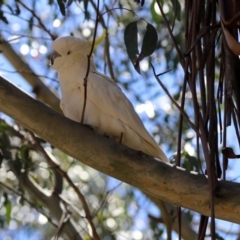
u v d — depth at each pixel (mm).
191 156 7938
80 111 6375
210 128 4781
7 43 10539
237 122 4934
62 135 5008
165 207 8969
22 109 4961
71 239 8758
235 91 4930
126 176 4996
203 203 4754
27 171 9180
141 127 6379
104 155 4992
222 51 5047
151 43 5340
